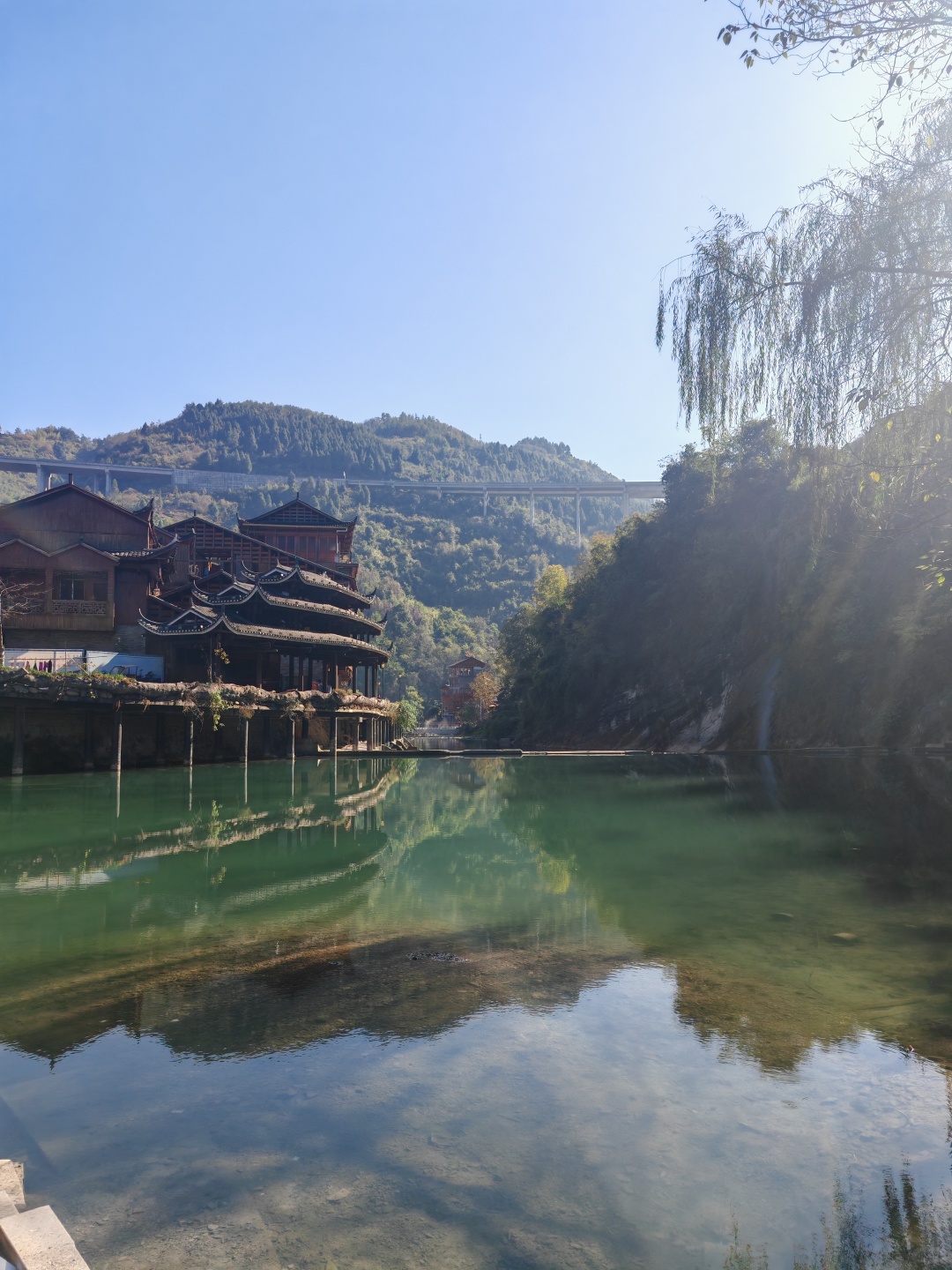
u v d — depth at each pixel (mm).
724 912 10359
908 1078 5441
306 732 48750
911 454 9156
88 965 8328
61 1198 4176
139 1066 5797
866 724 42406
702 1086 5398
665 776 33375
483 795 28141
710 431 10672
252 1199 4180
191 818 20953
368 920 10281
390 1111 5098
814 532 10500
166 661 43906
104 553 46594
